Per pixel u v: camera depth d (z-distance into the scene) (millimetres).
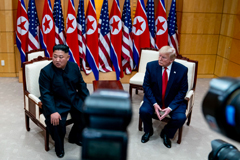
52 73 2604
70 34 5004
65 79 2662
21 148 2828
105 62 5289
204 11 5453
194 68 3301
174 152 2863
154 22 5293
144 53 4344
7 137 3049
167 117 2936
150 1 5133
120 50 5168
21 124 3414
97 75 5191
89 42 5070
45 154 2730
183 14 5422
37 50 3721
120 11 5031
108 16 5055
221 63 5629
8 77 5523
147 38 5168
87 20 5047
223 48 5539
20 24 5031
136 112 3924
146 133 3064
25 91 3018
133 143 3012
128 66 5379
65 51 2516
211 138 3215
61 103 2672
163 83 2916
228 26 5320
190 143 3076
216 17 5523
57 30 5105
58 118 2514
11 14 5145
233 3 5117
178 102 2867
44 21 4977
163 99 2953
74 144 2938
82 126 2773
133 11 5301
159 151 2869
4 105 4027
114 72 5289
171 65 2898
